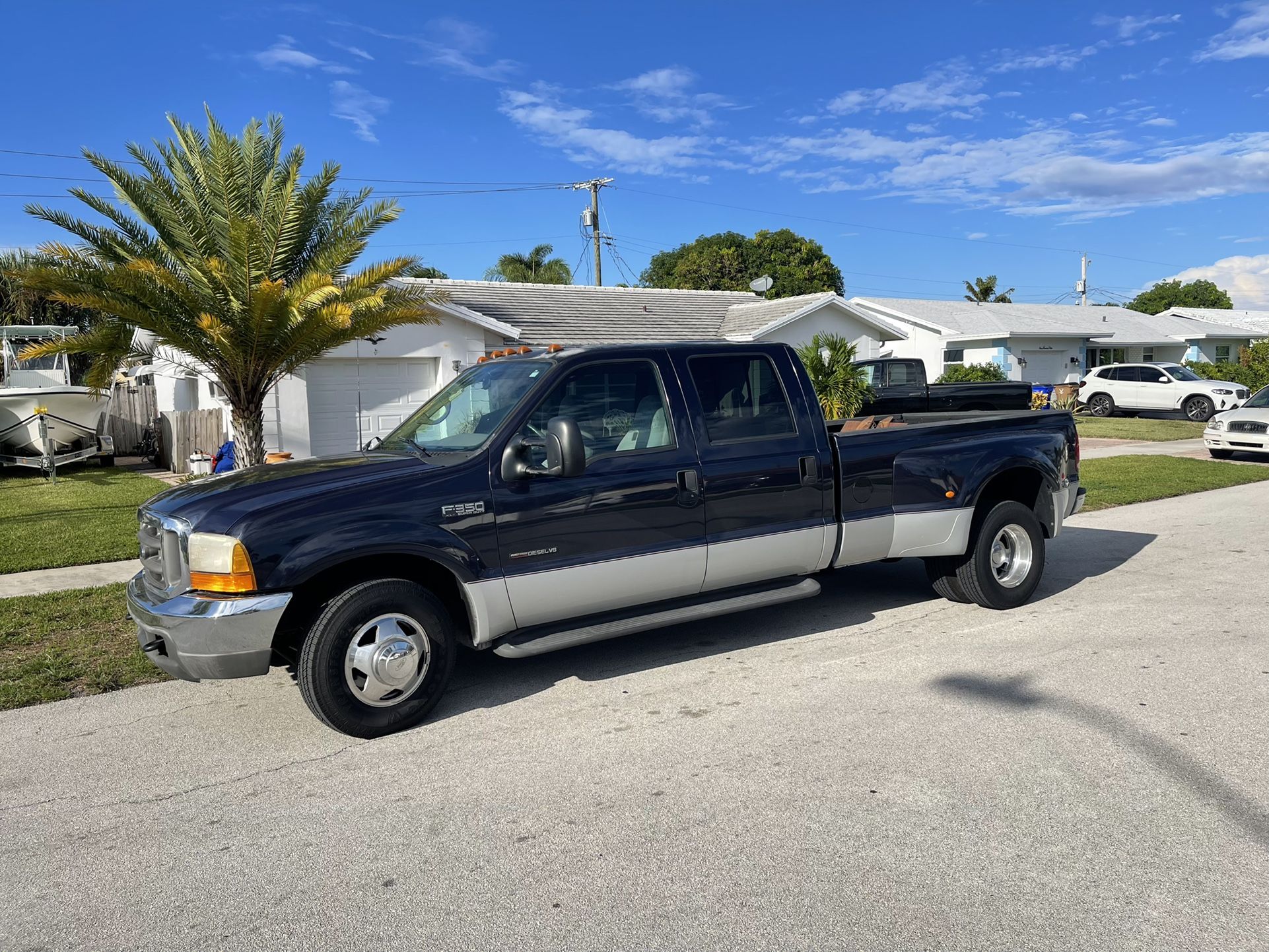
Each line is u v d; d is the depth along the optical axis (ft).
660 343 17.44
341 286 38.73
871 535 19.11
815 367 47.42
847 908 9.53
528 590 15.53
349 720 14.38
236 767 13.70
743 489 17.49
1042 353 110.93
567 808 12.03
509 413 15.80
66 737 15.06
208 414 55.16
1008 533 21.45
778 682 16.70
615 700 16.08
